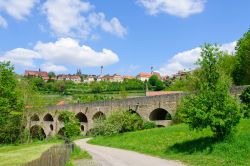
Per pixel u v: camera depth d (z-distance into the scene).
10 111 55.50
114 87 182.50
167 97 65.81
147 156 36.53
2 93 52.56
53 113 97.19
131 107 73.44
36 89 75.00
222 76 36.19
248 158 26.73
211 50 36.75
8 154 42.12
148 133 51.97
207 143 33.34
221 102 32.62
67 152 30.73
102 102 82.00
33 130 102.12
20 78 73.25
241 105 40.94
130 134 56.50
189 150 34.00
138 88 176.88
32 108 72.56
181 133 44.09
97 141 60.84
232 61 82.56
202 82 36.00
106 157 37.22
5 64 52.94
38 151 44.09
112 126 65.25
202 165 26.97
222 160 27.53
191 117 33.53
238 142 30.50
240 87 50.03
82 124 88.69
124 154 39.66
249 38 83.12
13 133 71.19
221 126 31.89
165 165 28.61
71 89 190.62
